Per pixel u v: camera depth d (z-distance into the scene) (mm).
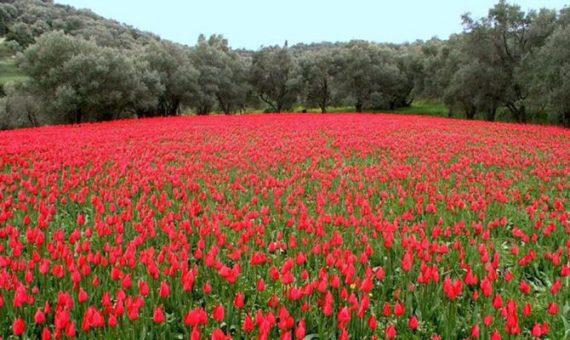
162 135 26531
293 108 86000
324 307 5902
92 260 7277
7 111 56969
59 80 48688
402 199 12000
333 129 30500
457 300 6922
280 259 8367
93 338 5520
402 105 85250
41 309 6227
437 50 76000
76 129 31156
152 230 8891
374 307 6891
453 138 25828
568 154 20656
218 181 14000
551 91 43000
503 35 52812
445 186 14203
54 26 158250
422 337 6234
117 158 17797
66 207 11789
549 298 6941
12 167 15578
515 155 19766
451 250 8539
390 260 7957
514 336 5672
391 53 83812
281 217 10523
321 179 14625
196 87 63625
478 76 53281
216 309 5664
